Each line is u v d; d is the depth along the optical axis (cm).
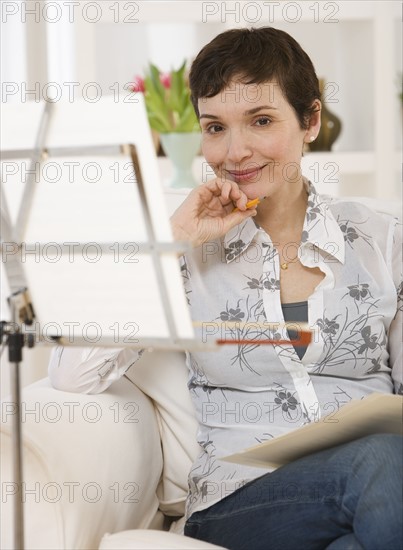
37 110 190
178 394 285
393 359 278
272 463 248
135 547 219
